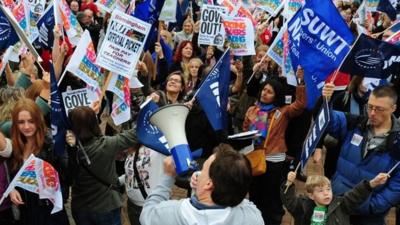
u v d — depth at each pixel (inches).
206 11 352.8
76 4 585.6
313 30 232.1
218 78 220.8
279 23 491.5
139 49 252.2
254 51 344.2
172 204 116.1
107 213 199.9
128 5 370.3
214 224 111.6
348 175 188.1
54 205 189.6
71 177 195.5
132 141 198.7
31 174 184.7
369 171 182.5
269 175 255.9
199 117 233.0
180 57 363.6
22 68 305.0
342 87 250.1
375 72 214.4
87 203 198.7
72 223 246.5
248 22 344.8
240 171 112.7
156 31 381.1
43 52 361.4
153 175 202.2
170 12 378.6
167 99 274.8
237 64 355.9
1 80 324.5
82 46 243.6
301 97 249.4
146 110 153.3
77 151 193.3
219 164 113.3
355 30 356.8
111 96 330.6
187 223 112.0
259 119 256.8
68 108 241.6
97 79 250.2
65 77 276.7
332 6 229.1
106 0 377.7
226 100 224.8
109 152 195.6
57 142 192.7
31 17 363.6
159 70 360.8
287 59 292.2
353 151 185.9
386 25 484.1
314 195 188.5
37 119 188.4
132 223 219.6
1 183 189.5
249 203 120.2
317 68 233.5
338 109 249.3
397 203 179.6
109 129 296.2
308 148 191.0
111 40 247.9
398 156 177.0
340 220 184.5
